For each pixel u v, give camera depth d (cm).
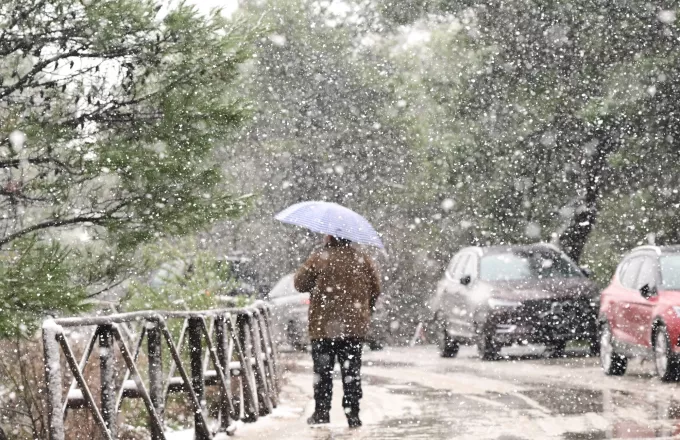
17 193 1636
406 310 5528
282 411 1880
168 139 1695
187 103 1703
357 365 1625
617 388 2144
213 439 1458
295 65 6150
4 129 1598
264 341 1969
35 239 1491
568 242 4294
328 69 6172
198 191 1719
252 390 1708
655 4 3875
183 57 1709
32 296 1398
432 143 4603
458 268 3462
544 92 4097
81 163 1619
